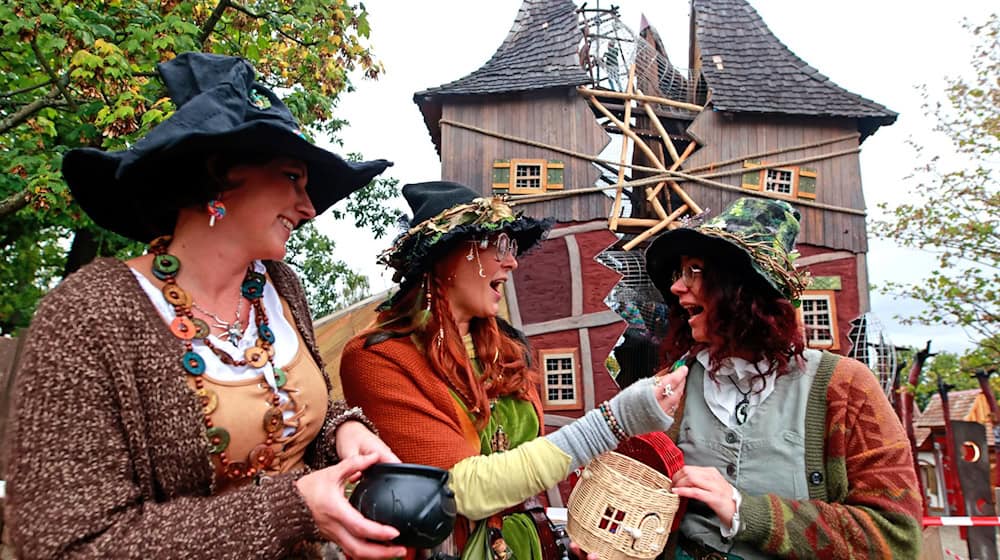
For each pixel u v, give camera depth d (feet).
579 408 23.15
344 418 4.90
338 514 3.63
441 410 5.88
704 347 6.50
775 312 5.91
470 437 6.01
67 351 3.53
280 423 4.32
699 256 6.24
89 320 3.65
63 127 26.45
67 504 3.31
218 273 4.36
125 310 3.82
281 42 25.93
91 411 3.52
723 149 25.34
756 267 5.71
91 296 3.75
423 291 6.33
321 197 5.48
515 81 25.04
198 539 3.41
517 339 7.29
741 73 26.61
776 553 5.29
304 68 25.76
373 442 4.56
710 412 6.19
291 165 4.45
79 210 22.65
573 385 23.27
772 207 6.69
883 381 23.89
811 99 25.90
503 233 6.44
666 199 26.23
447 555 5.07
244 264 4.48
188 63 4.45
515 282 23.89
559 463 5.39
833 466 5.60
